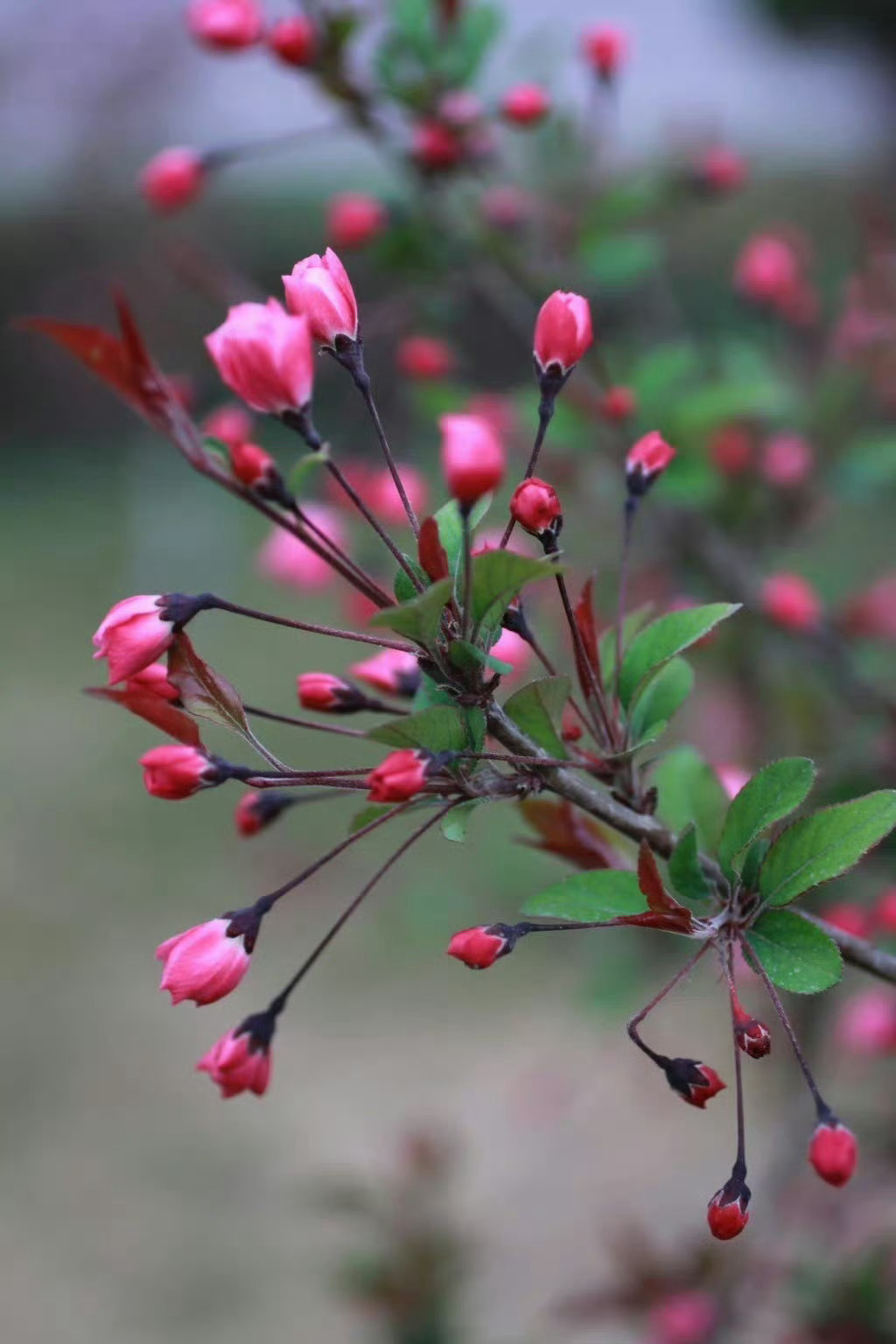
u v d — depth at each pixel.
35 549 6.24
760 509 1.49
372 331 1.42
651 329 1.56
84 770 4.18
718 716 1.49
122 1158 2.60
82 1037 2.96
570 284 1.38
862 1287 1.27
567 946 1.86
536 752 0.92
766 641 1.46
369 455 1.51
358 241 1.37
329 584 1.21
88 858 3.61
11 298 6.51
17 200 6.14
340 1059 2.82
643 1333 1.34
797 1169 1.35
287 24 1.25
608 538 1.48
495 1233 2.25
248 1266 2.31
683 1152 2.37
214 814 3.82
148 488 6.29
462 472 0.88
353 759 3.73
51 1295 2.26
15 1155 2.63
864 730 1.35
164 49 5.39
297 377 0.89
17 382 7.34
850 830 0.91
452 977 3.05
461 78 1.29
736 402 1.26
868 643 1.49
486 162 1.36
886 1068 1.57
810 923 0.91
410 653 0.90
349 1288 1.50
